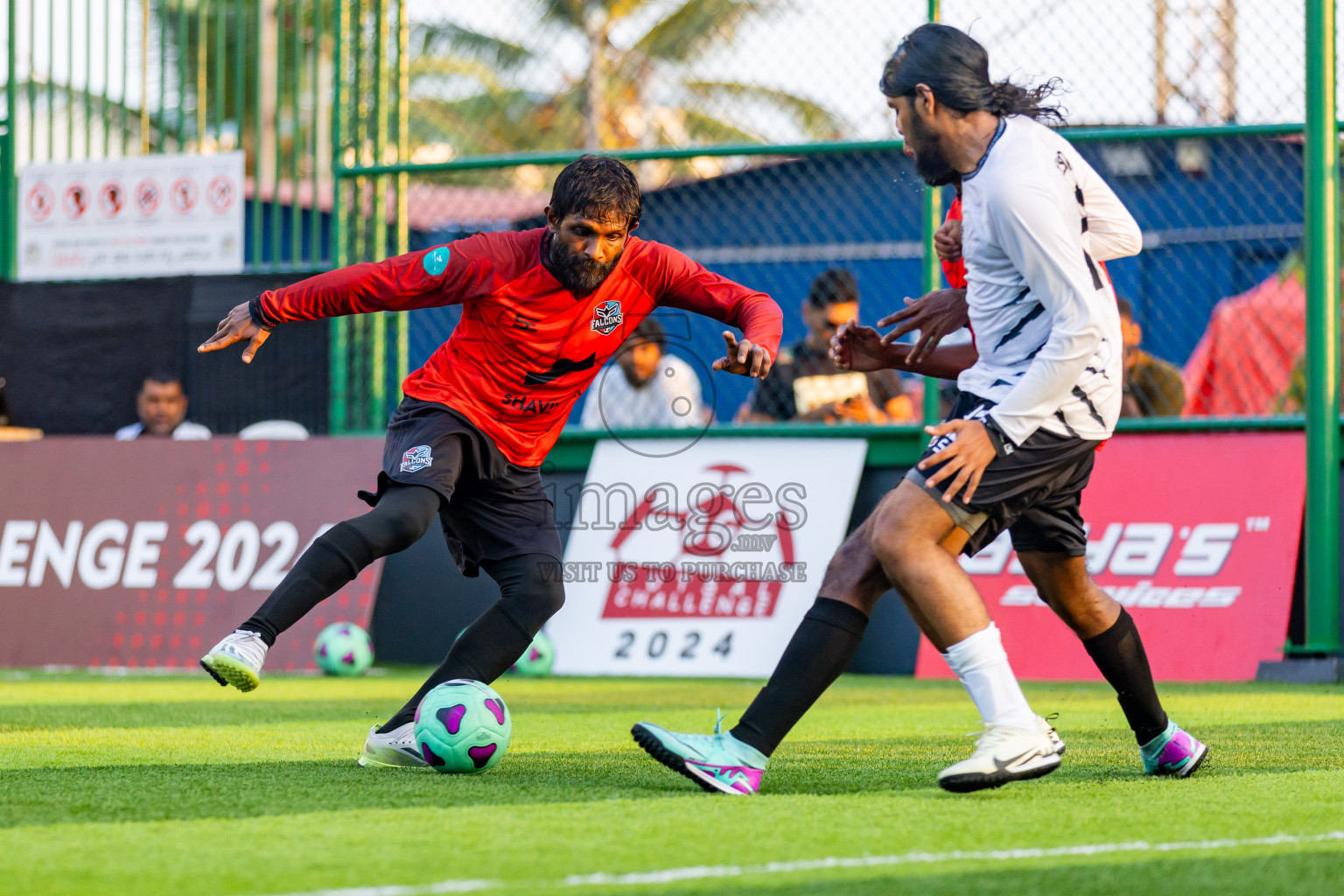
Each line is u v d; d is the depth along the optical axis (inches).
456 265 340.2
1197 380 816.3
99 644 802.2
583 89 2158.0
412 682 698.2
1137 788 298.0
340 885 194.2
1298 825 248.1
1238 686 648.4
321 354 846.5
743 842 228.8
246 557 797.9
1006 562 725.9
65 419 880.9
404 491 337.1
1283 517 703.7
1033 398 278.1
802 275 1102.4
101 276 889.5
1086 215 290.7
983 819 253.3
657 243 362.9
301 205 1010.1
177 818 252.5
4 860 211.2
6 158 911.0
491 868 206.2
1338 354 693.9
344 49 852.6
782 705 292.5
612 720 485.1
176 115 917.8
